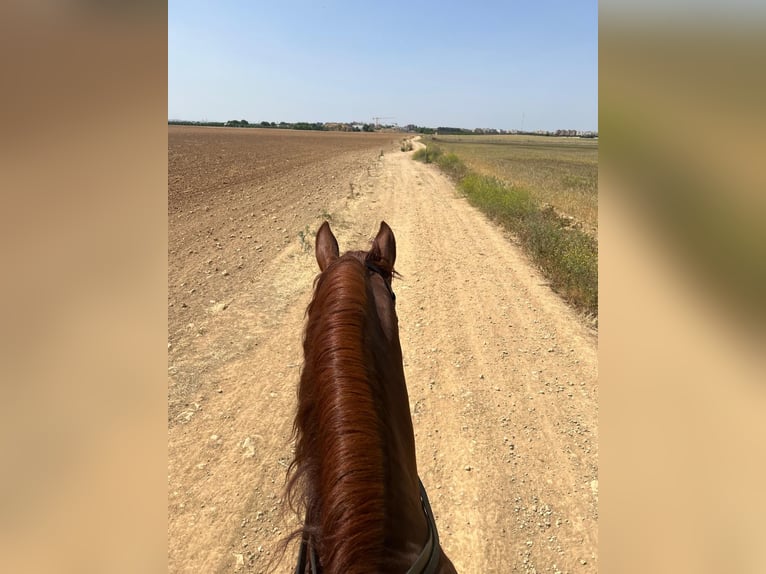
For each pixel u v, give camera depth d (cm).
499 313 744
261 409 465
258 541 326
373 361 140
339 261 167
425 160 4081
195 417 449
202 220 1186
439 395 514
